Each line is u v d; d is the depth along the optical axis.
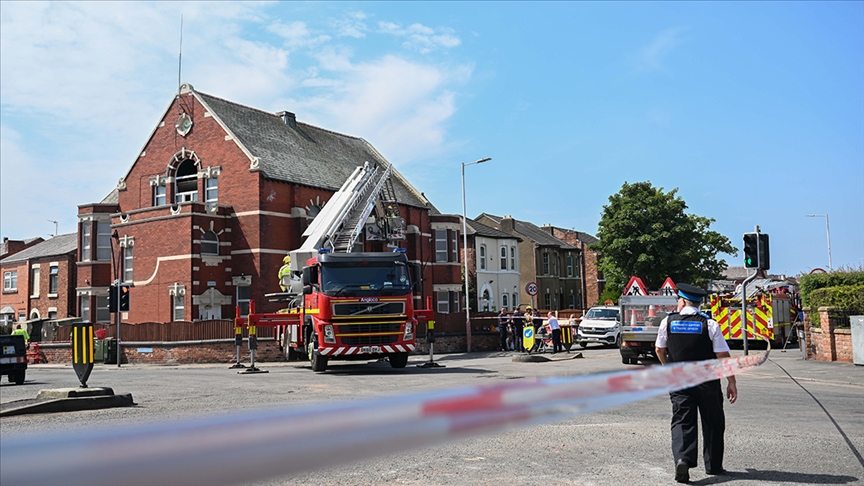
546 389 1.31
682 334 6.43
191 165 36.34
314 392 13.11
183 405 11.02
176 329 27.06
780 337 26.84
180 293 32.38
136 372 21.16
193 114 35.91
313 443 0.83
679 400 5.84
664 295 20.25
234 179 34.12
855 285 19.28
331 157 41.34
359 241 37.28
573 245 67.50
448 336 32.53
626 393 1.65
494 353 30.66
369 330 17.88
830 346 18.52
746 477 5.89
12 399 12.86
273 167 34.72
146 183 37.28
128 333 28.06
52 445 0.65
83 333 11.60
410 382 15.22
